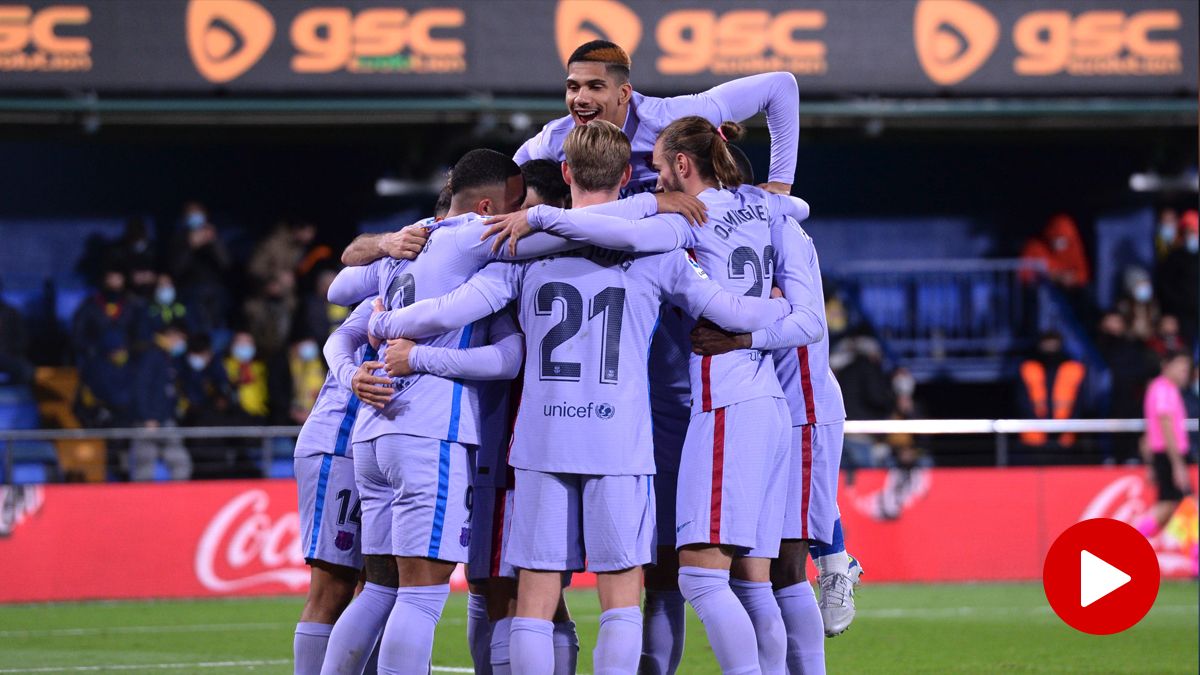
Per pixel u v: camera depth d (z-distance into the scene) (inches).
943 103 1909.4
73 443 1907.0
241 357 1985.7
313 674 747.4
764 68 1850.4
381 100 1839.3
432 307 695.7
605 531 685.3
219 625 1375.5
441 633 1291.8
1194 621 1403.8
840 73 1865.2
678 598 783.7
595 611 1486.2
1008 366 2390.5
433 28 1819.6
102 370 1937.7
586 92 775.1
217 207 2333.9
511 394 751.1
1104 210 2442.2
